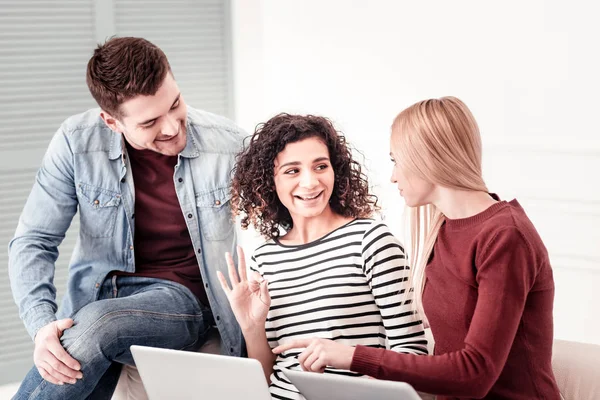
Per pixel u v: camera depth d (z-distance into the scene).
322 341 1.66
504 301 1.55
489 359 1.54
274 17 3.86
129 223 2.15
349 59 3.59
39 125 3.68
